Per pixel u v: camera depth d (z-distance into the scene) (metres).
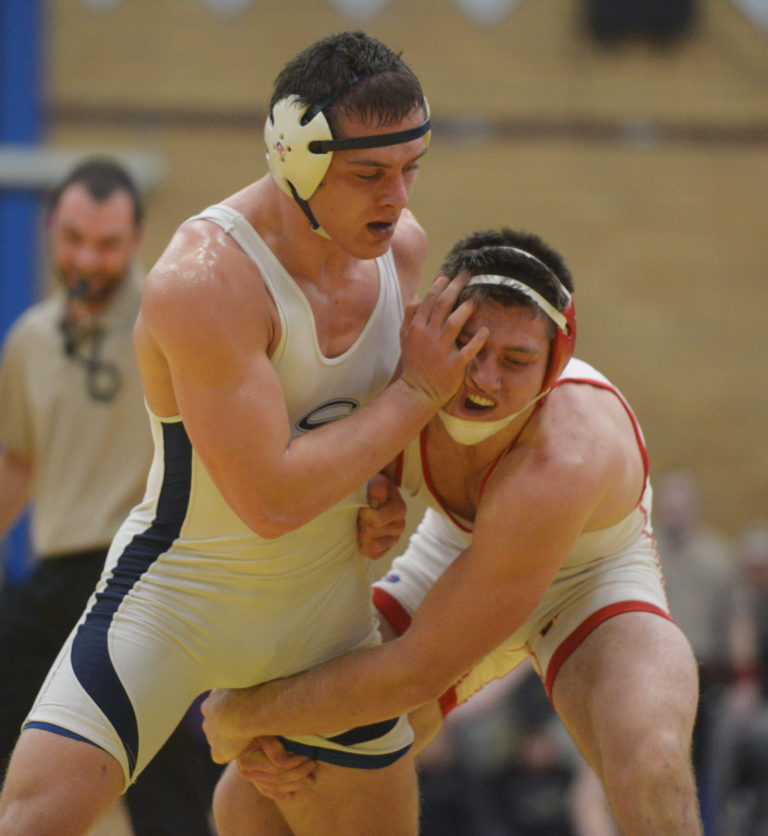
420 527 9.26
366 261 7.58
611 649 7.71
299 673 7.84
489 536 7.15
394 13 31.61
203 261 6.71
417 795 8.52
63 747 6.88
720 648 20.19
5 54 29.66
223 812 8.79
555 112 31.83
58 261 11.39
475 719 16.94
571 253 31.94
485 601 7.18
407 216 8.27
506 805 16.42
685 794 6.96
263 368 6.73
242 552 7.43
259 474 6.63
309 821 8.31
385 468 8.22
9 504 11.73
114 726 7.05
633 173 31.94
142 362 7.20
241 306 6.71
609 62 31.86
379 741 8.02
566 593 8.20
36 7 29.84
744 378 31.80
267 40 31.31
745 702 17.97
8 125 29.83
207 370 6.62
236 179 31.22
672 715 7.23
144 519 7.73
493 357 6.88
